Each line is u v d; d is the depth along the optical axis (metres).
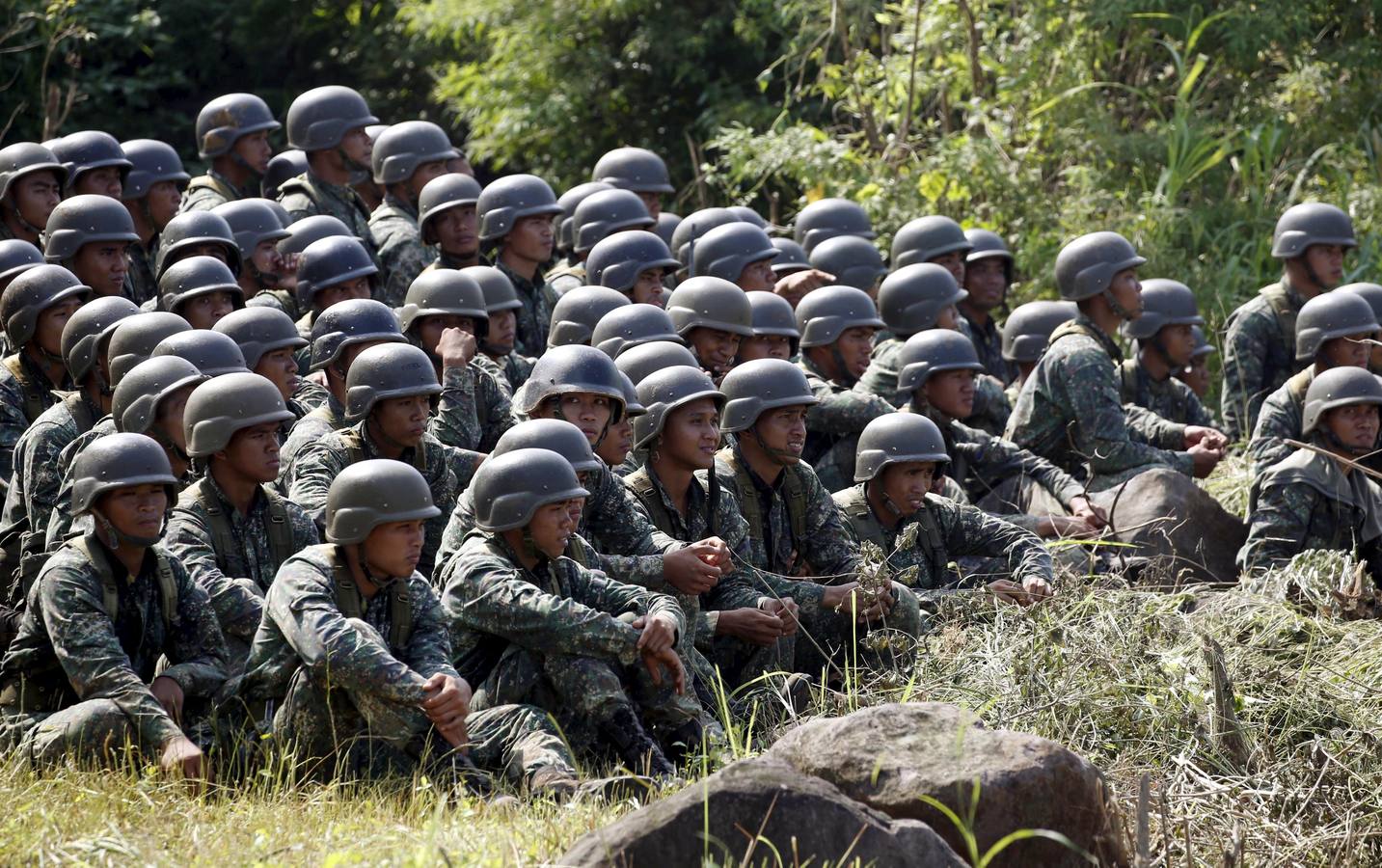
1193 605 10.71
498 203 13.59
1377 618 10.12
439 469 10.20
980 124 22.38
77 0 26.27
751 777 6.00
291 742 7.95
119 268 12.16
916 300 13.75
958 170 20.30
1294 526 11.75
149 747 7.65
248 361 10.47
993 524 11.16
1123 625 9.61
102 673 7.77
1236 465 14.39
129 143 14.47
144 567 8.15
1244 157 20.97
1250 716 8.61
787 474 10.52
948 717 6.71
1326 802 7.77
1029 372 14.88
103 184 14.02
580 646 8.27
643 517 9.84
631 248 13.28
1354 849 7.45
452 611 8.48
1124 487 12.45
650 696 8.58
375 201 15.52
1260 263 19.69
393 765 7.99
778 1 23.94
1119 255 13.76
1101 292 13.70
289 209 14.70
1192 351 14.69
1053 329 14.80
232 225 12.88
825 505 10.63
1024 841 6.27
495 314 12.16
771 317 12.34
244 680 8.11
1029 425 13.39
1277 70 22.33
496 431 11.37
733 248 13.93
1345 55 21.17
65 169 13.43
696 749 8.56
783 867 5.86
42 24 25.73
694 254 14.09
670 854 5.84
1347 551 11.73
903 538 10.21
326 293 12.16
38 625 8.08
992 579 10.98
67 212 12.05
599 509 9.75
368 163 15.20
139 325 9.80
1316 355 13.02
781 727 8.92
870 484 10.89
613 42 27.14
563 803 7.42
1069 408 13.22
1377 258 19.34
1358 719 8.64
